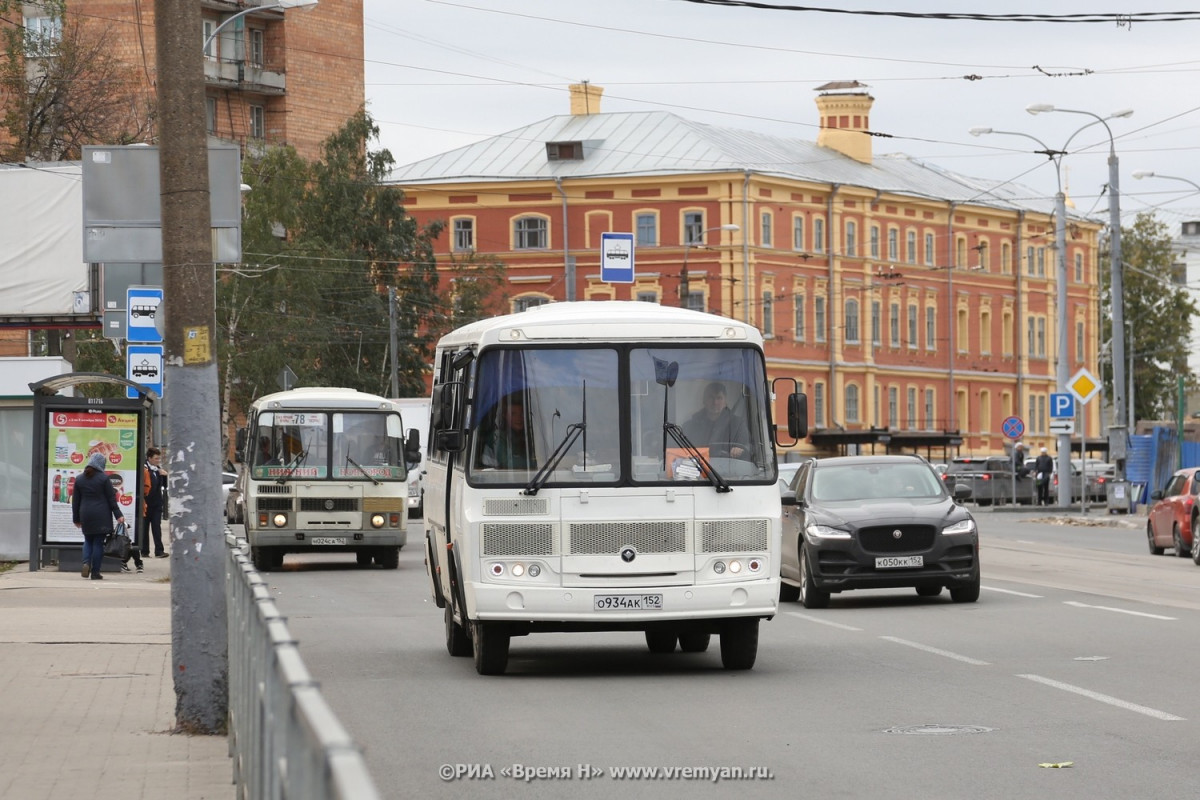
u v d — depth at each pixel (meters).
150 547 59.66
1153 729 17.73
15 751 17.31
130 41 119.94
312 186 125.62
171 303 18.97
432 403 29.61
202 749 17.50
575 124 144.00
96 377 46.19
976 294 158.75
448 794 14.57
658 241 136.75
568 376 23.50
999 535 66.06
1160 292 188.12
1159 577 42.28
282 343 112.38
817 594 33.91
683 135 139.88
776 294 137.88
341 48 135.88
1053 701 19.91
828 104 153.62
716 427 23.67
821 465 36.78
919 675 22.67
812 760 16.09
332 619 33.44
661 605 23.14
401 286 130.38
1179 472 52.56
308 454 49.69
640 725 18.53
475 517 23.14
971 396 158.12
